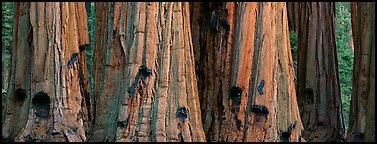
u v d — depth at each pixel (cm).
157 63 852
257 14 917
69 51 926
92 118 940
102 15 968
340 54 1961
